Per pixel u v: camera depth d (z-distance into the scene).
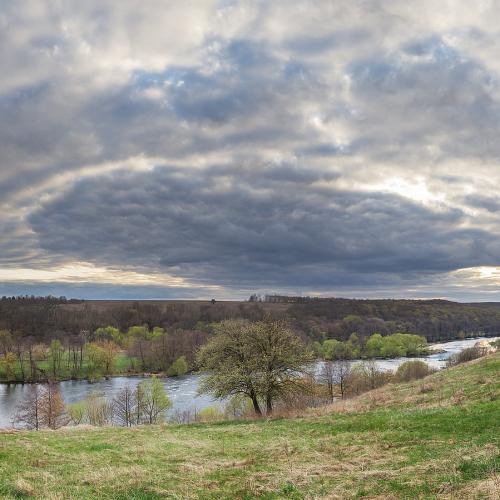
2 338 163.00
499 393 26.91
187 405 85.50
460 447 18.34
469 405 25.78
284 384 44.44
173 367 133.12
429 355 163.75
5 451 21.28
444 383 35.31
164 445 25.25
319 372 95.75
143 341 166.25
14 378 126.19
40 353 146.38
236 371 43.16
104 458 21.45
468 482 13.52
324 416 32.78
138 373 137.50
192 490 16.25
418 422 24.38
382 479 15.70
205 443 26.06
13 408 87.69
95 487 16.23
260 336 44.97
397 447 20.80
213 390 45.12
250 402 57.25
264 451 22.97
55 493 15.12
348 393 82.94
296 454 21.66
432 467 15.94
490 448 16.98
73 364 141.38
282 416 37.00
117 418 78.94
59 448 23.84
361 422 27.41
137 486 16.38
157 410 71.81
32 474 17.48
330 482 16.36
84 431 32.25
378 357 162.50
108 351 139.38
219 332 47.41
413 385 39.38
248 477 17.83
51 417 64.12
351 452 20.95
